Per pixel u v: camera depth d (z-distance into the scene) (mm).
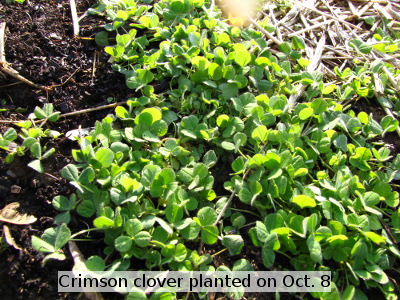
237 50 319
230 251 230
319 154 272
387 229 245
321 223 248
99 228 227
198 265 226
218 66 297
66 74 310
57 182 258
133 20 353
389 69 341
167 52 306
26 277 222
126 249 217
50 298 218
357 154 270
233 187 257
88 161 250
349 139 292
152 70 319
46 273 224
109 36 342
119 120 290
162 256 228
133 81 296
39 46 322
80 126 284
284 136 266
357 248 221
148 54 323
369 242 230
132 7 345
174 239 230
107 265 224
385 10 397
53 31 334
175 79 312
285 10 389
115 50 311
